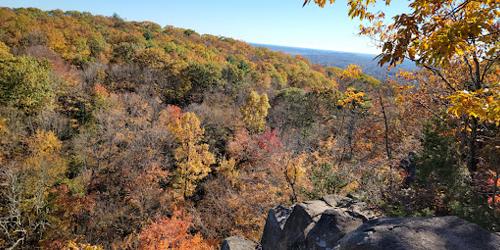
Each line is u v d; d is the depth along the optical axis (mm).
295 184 22875
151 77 52062
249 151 36125
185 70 55438
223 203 24594
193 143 31031
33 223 21312
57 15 88312
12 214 19984
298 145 34281
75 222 23188
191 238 22672
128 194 26094
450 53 3510
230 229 23094
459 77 8633
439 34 3598
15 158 25375
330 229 8008
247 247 13258
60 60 50125
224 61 85375
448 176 7164
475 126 7301
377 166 14977
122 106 40812
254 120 42531
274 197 23141
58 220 21797
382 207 8289
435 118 8516
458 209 6168
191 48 89312
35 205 21797
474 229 5098
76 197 23734
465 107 3723
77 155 29531
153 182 27969
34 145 27359
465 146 8367
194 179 30422
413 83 9523
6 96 31234
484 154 7359
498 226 5594
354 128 29562
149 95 48688
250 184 25906
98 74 48125
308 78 87938
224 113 45000
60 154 29438
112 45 67188
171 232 21453
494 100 3670
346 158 26844
